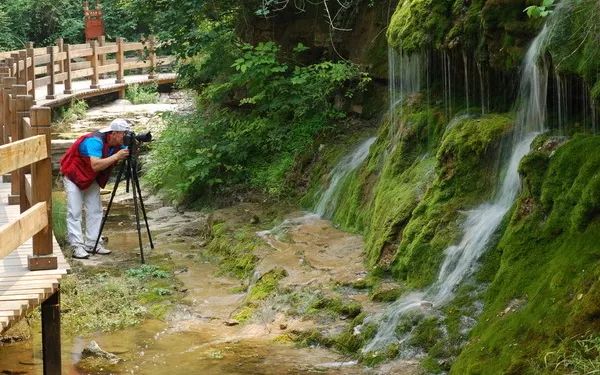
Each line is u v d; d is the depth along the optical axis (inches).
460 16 329.1
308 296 310.7
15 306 228.5
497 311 244.5
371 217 365.4
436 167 317.4
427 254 298.4
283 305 311.0
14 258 277.4
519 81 307.7
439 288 284.0
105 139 401.7
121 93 892.6
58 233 422.3
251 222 418.9
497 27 304.5
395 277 310.2
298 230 390.3
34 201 261.7
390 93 403.9
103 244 425.4
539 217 259.4
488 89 327.3
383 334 271.7
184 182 504.4
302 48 478.0
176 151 526.9
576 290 218.8
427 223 305.1
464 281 274.7
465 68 332.2
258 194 467.2
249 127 490.6
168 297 343.3
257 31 513.7
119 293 344.8
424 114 357.4
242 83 493.7
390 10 436.8
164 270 378.9
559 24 274.7
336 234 379.6
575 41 268.5
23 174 297.0
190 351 285.6
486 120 309.4
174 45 538.3
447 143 314.2
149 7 565.9
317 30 486.6
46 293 245.1
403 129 364.2
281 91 482.6
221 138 508.7
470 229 290.0
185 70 549.6
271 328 300.0
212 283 360.5
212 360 275.3
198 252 408.8
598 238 230.4
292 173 459.2
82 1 1173.1
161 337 302.0
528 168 266.2
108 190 566.6
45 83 746.2
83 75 826.8
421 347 259.6
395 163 356.8
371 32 451.8
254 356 276.5
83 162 396.2
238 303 332.8
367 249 341.7
